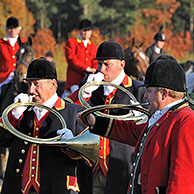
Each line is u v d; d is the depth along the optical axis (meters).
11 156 7.29
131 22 81.25
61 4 98.25
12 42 15.71
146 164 5.84
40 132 7.20
